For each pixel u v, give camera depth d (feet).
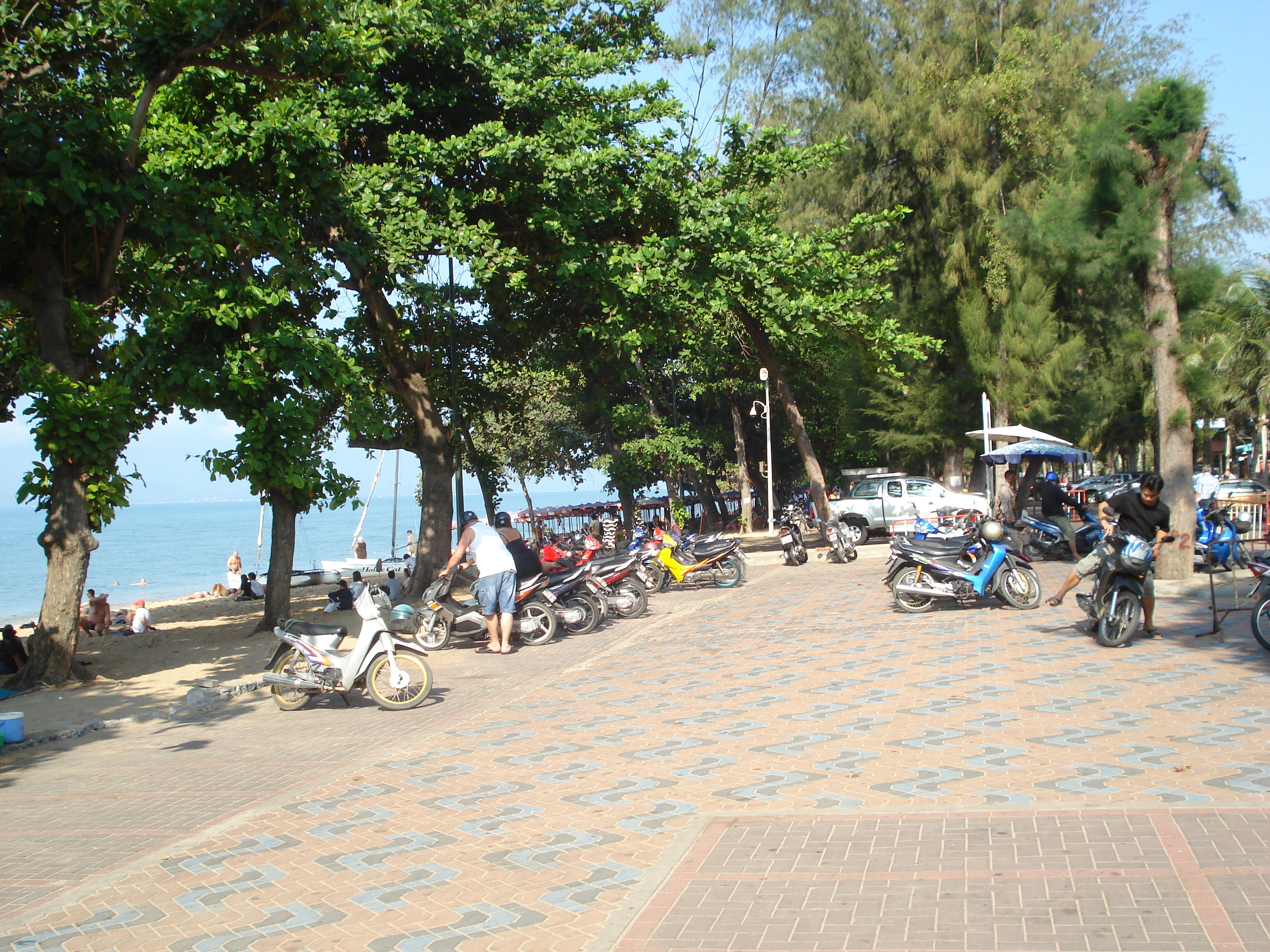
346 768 25.67
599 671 36.86
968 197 98.53
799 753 23.24
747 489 130.31
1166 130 45.55
